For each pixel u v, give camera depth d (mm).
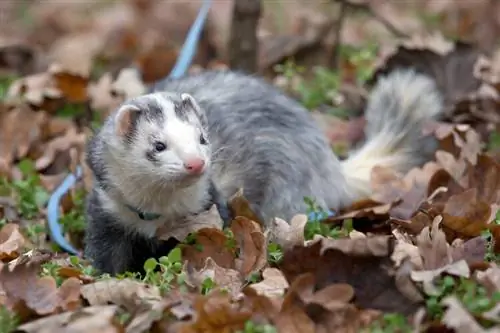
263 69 14805
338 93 13656
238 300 7742
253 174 10164
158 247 9469
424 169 10641
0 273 8172
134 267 9562
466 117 12242
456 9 18609
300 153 10422
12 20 20359
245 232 8883
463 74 12844
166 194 9055
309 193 10391
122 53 17688
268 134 10336
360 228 9969
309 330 7309
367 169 11023
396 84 11648
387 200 10148
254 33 13859
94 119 12953
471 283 7523
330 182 10594
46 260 8922
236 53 13906
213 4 20422
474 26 17594
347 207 10469
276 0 19531
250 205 10039
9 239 9680
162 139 8812
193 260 8906
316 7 19297
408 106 11445
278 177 10289
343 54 15383
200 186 9250
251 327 7141
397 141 11297
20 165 11609
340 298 7500
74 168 11180
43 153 12188
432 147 11258
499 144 11789
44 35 19594
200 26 12867
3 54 15484
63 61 16016
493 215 9312
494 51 16125
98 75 15352
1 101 12992
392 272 7605
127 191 9125
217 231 8906
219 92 10539
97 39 19078
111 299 7863
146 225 9328
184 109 9070
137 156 8883
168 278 8086
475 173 10000
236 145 10102
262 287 7918
